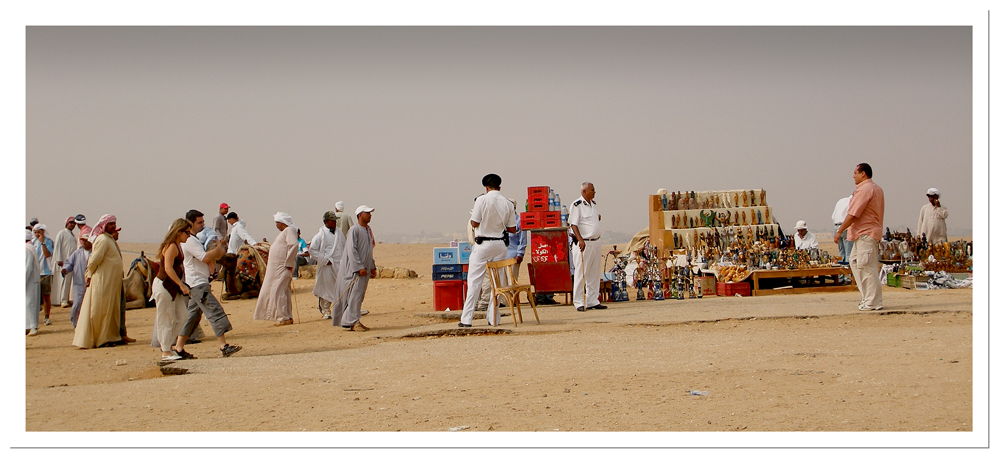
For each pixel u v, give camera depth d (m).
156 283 10.30
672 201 20.09
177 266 10.27
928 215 18.08
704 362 8.06
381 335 11.59
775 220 20.34
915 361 7.65
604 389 6.92
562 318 12.46
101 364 10.11
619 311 13.30
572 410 6.19
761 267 16.70
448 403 6.59
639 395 6.62
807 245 18.34
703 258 18.33
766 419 5.66
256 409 6.60
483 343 10.14
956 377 6.84
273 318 14.09
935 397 6.13
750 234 19.64
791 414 5.78
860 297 14.33
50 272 15.38
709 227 19.75
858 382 6.79
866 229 11.61
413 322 13.59
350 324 12.48
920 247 17.92
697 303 14.34
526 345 9.76
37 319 13.70
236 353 10.48
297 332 12.80
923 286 16.22
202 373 8.65
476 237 11.66
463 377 7.76
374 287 21.98
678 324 11.08
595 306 14.04
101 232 11.96
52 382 8.80
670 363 8.08
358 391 7.25
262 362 9.35
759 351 8.62
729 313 11.92
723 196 20.53
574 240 13.98
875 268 11.64
